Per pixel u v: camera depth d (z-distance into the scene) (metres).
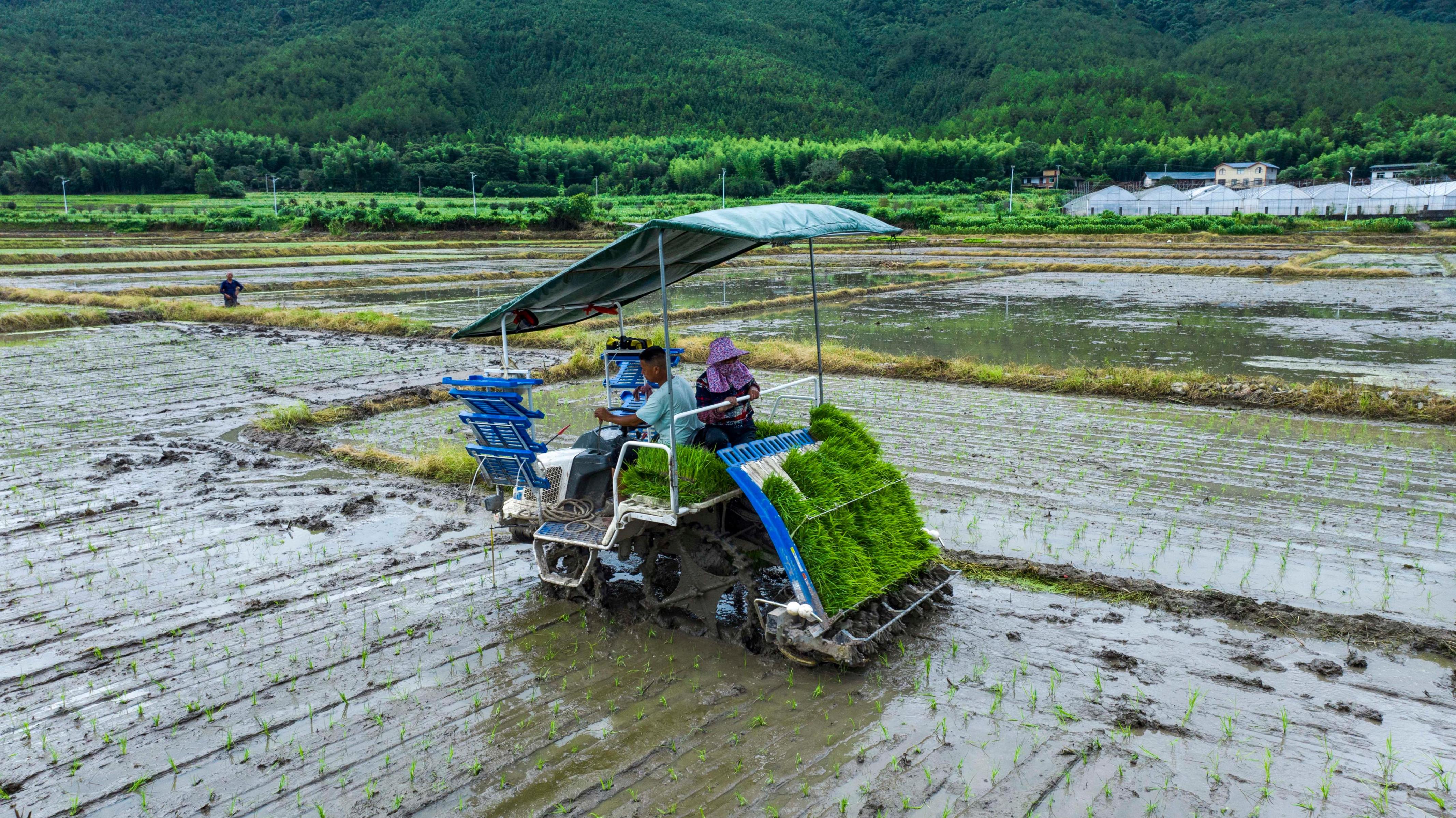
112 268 39.84
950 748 4.65
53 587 6.91
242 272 40.09
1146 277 36.69
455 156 128.62
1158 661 5.52
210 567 7.30
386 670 5.57
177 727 4.97
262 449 11.15
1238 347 18.09
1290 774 4.39
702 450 5.66
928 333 20.70
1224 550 7.22
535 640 5.95
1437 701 5.01
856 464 6.40
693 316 23.69
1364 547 7.20
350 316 23.00
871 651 5.55
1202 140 136.00
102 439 11.62
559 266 43.84
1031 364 16.41
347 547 7.74
